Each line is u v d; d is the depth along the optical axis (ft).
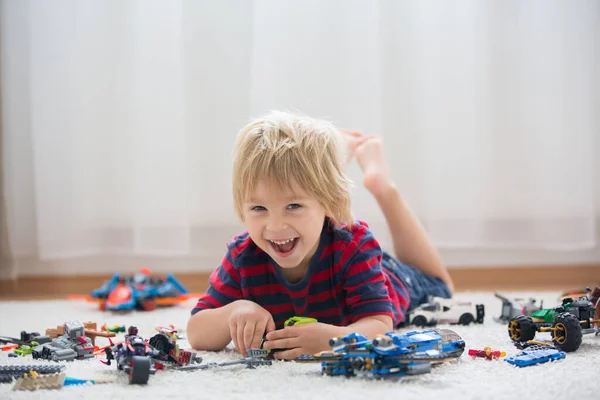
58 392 3.42
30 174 8.79
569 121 8.55
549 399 3.20
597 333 4.45
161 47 8.52
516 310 5.33
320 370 3.83
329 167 4.35
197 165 8.62
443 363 3.89
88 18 8.59
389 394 3.27
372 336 4.25
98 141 8.67
